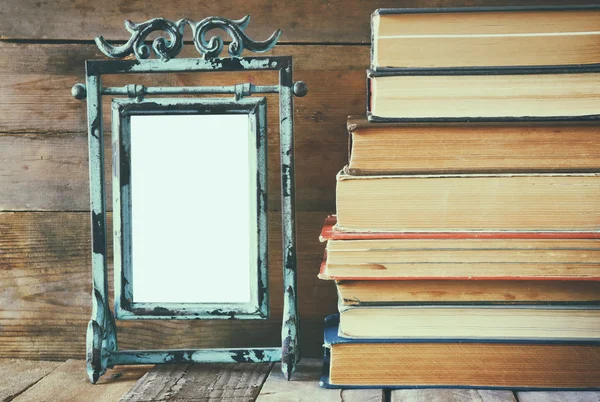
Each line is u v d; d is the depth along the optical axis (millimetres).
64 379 1028
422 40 859
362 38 1108
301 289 1142
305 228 1136
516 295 883
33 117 1142
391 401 868
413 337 897
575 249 851
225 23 1002
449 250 866
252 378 991
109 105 1126
